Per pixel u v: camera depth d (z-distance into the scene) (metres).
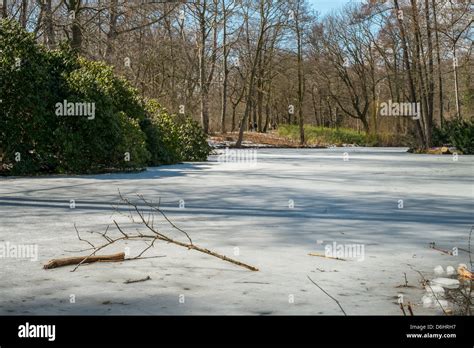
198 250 5.23
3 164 15.72
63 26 24.59
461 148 32.06
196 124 24.59
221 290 4.04
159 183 12.98
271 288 4.11
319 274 4.54
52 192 10.89
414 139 40.09
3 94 15.13
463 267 4.62
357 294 3.97
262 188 11.86
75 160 15.84
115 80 18.92
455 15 27.59
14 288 4.09
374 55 57.22
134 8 26.14
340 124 77.25
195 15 41.28
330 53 57.75
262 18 41.53
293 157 28.00
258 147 43.25
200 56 43.03
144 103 20.75
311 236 6.26
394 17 35.47
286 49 48.28
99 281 4.28
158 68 38.25
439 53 32.28
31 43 15.69
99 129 16.05
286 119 74.19
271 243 5.84
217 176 15.30
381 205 9.05
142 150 17.50
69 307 3.64
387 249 5.57
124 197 10.07
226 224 7.08
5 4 21.92
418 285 4.22
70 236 6.19
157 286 4.14
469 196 10.35
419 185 12.66
